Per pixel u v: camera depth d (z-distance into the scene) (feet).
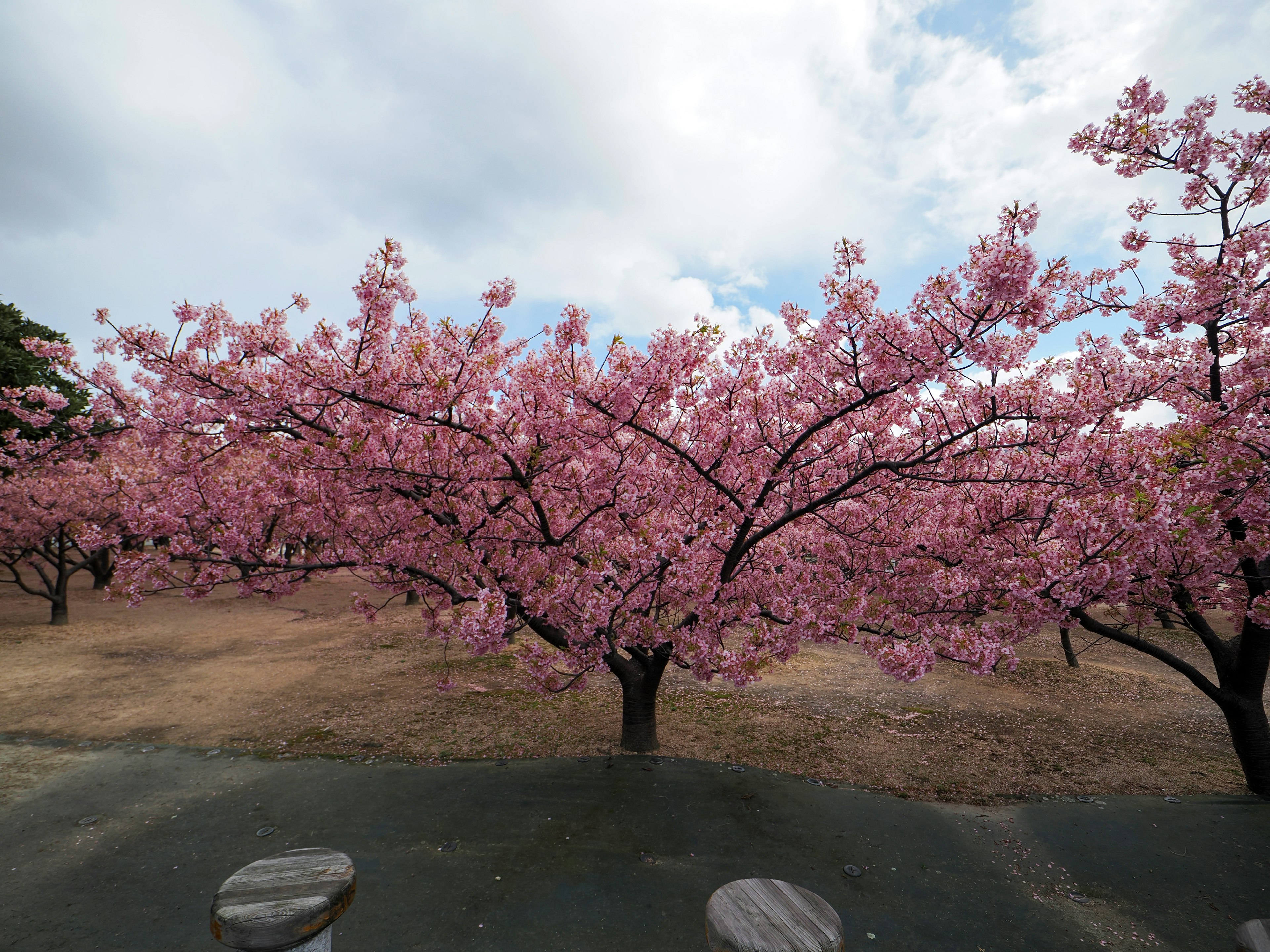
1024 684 31.32
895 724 25.54
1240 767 21.27
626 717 22.38
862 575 23.15
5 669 33.40
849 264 14.69
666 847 15.49
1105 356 18.15
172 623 46.06
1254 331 17.52
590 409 17.88
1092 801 18.40
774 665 34.86
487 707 27.17
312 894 6.65
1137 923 12.82
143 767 20.81
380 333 17.06
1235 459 14.75
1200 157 18.07
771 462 18.67
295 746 22.72
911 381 14.71
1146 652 19.89
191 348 18.72
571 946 11.84
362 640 40.32
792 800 18.20
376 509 22.40
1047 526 19.17
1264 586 18.44
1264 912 13.10
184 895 13.53
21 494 42.09
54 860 15.01
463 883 13.92
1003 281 11.38
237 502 21.59
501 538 20.16
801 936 5.98
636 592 20.02
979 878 14.35
